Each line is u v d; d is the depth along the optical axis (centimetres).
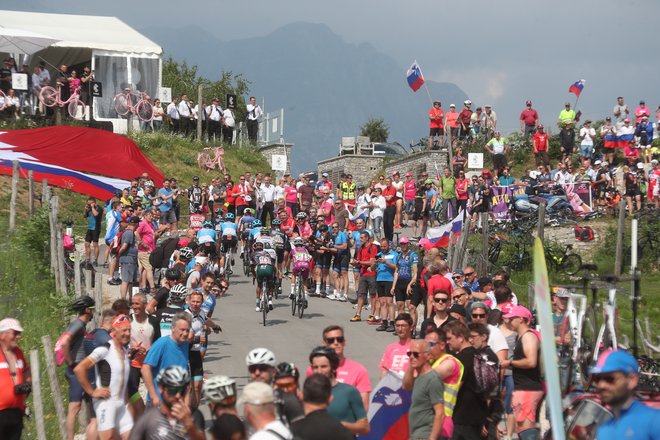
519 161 7750
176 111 8388
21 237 4600
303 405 1570
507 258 5031
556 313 2362
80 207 6456
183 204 7300
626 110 6906
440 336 1922
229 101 8669
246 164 8512
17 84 7456
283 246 4684
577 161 7188
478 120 8019
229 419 1378
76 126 6944
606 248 5259
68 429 2109
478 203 5644
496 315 2472
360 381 1819
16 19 8600
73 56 8456
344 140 10194
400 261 3778
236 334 3716
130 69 8325
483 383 1908
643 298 4331
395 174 6328
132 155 6712
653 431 1188
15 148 6366
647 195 5984
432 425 1839
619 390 1212
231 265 5397
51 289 4147
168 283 2645
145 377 1992
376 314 4022
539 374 2081
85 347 2142
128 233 4041
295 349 3434
